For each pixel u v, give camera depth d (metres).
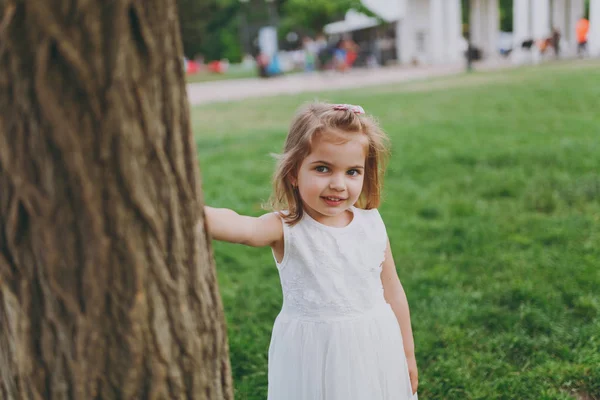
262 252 4.52
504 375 2.87
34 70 1.16
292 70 32.47
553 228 4.61
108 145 1.22
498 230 4.68
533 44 22.14
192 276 1.41
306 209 2.02
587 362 2.89
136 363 1.34
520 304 3.47
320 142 1.89
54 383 1.33
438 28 27.34
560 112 9.45
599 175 5.77
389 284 2.18
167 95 1.29
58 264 1.26
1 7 1.14
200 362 1.46
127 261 1.29
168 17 1.27
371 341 1.97
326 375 1.94
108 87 1.20
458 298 3.61
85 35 1.17
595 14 22.61
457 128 8.70
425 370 2.93
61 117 1.18
